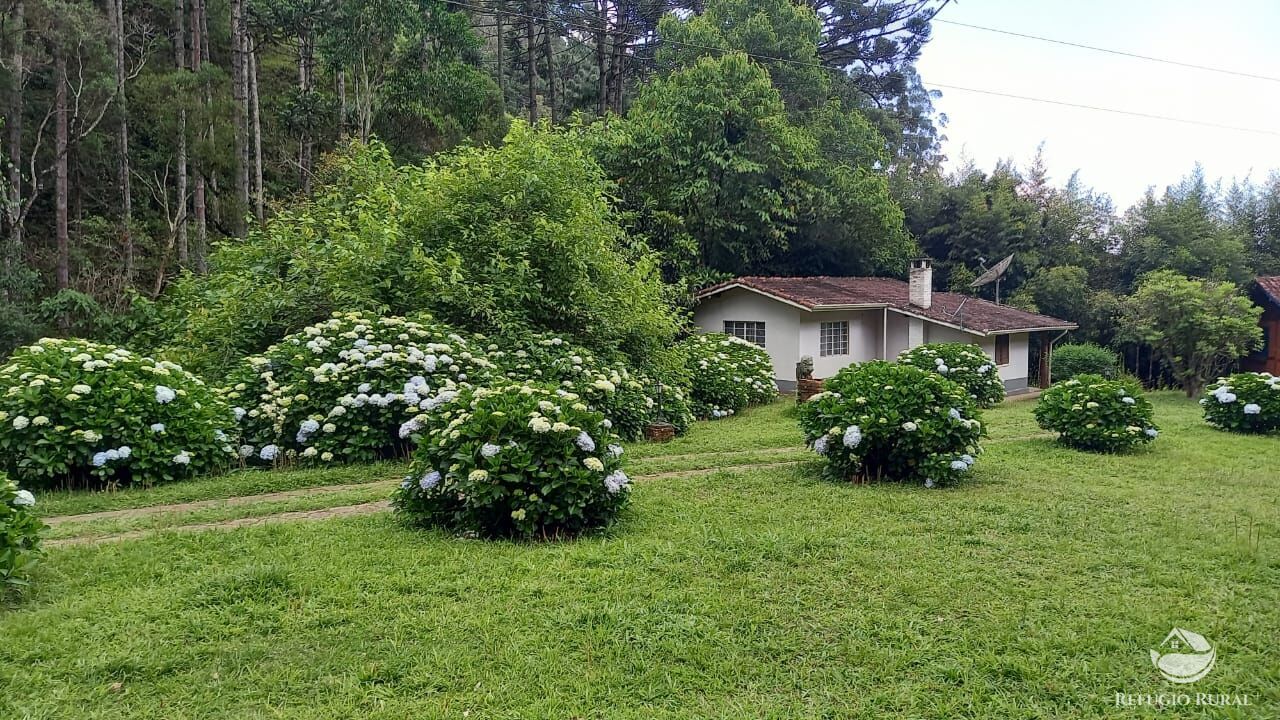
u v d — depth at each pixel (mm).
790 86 23719
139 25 21062
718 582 4590
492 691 3297
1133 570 4898
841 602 4305
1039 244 26844
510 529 5535
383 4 18656
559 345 10445
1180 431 12328
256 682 3346
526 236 11000
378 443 8188
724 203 20172
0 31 16047
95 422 6953
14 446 6723
